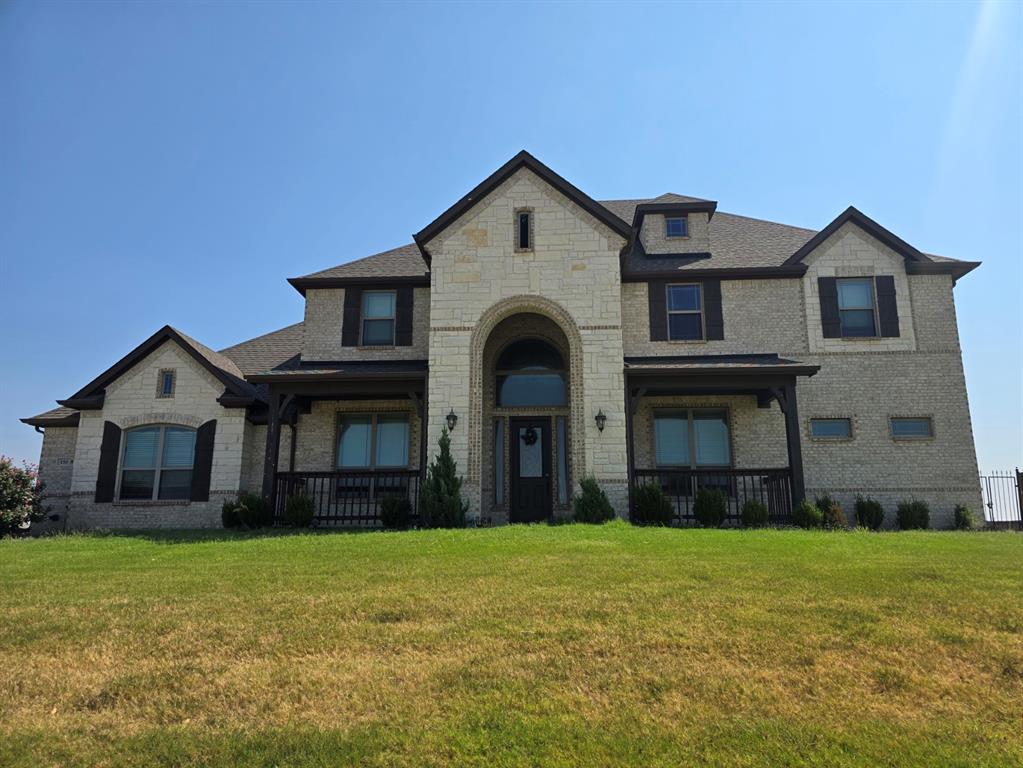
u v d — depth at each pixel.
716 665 5.95
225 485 19.05
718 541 12.19
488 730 4.81
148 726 4.96
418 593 8.35
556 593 8.23
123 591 8.82
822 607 7.54
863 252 19.88
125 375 19.83
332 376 17.86
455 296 18.16
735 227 23.14
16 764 4.43
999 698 5.36
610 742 4.63
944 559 10.33
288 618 7.38
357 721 4.98
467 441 17.31
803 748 4.57
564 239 18.31
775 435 18.94
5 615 7.64
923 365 19.17
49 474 20.14
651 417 19.33
